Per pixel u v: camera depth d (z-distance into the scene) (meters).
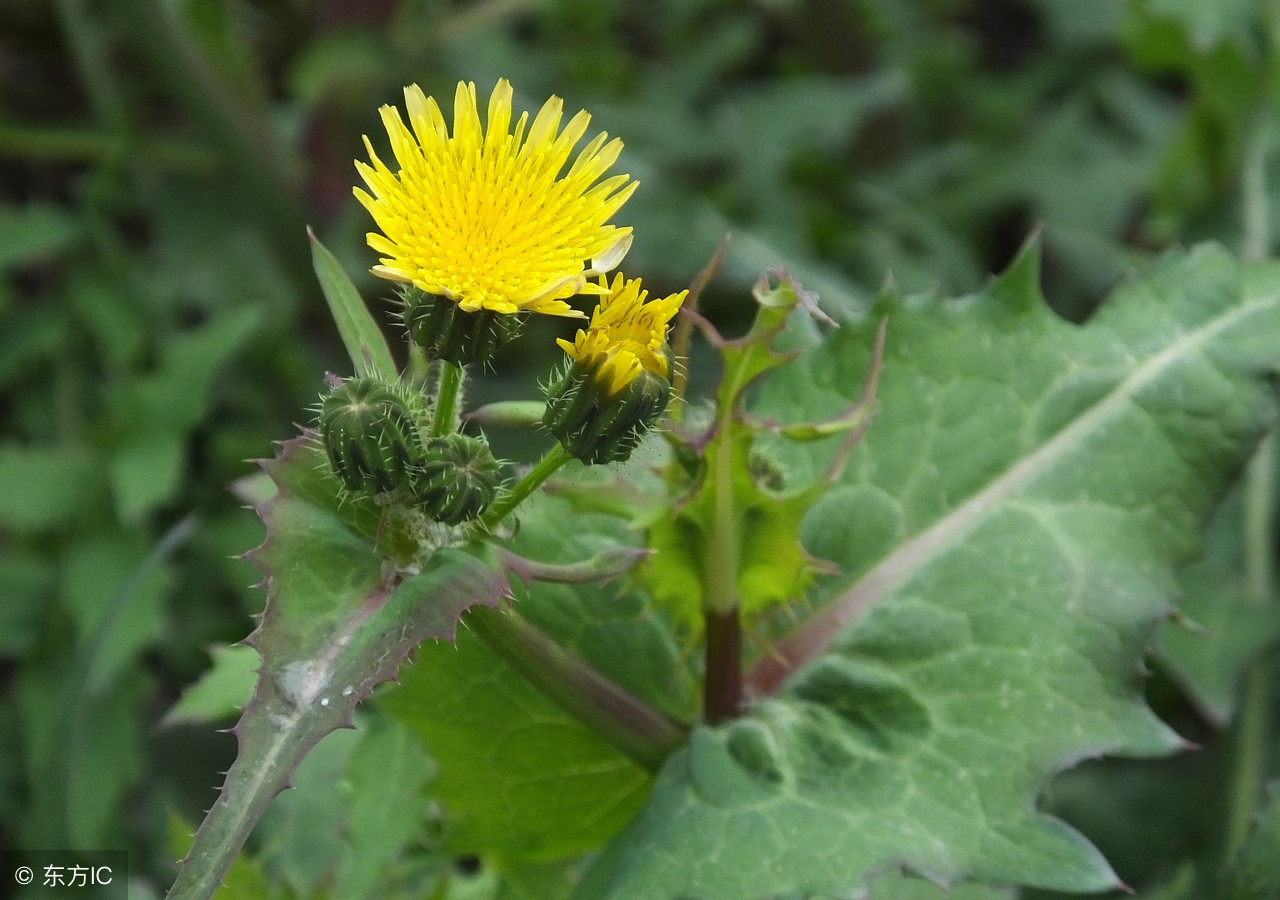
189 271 0.36
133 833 0.29
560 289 0.16
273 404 0.35
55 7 0.36
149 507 0.29
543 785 0.20
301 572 0.17
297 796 0.24
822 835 0.18
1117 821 0.28
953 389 0.20
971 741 0.19
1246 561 0.28
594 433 0.17
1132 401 0.20
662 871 0.18
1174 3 0.31
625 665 0.20
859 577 0.20
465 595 0.17
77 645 0.29
